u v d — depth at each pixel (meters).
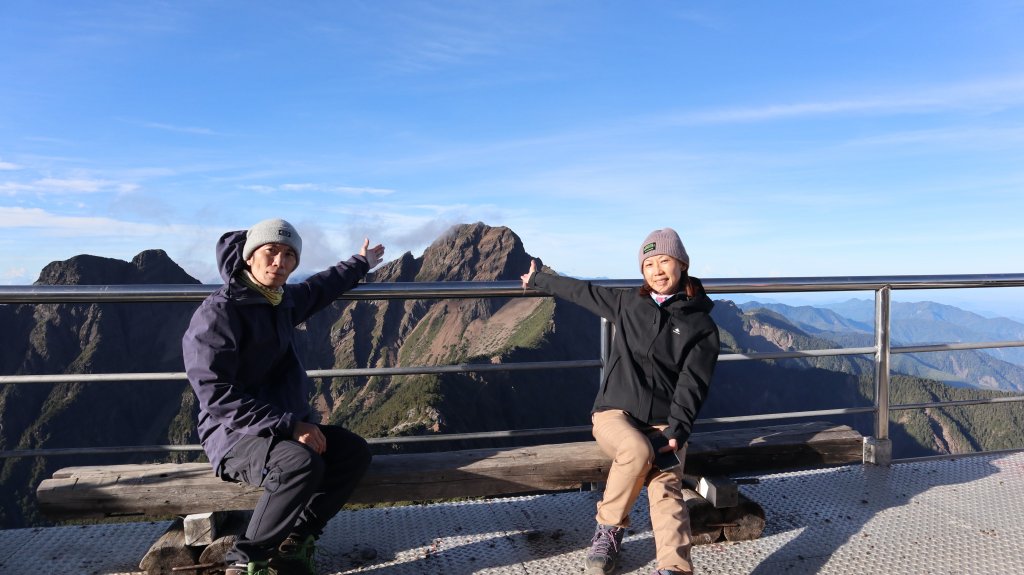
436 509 2.73
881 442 3.29
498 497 2.87
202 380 1.92
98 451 2.32
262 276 2.00
